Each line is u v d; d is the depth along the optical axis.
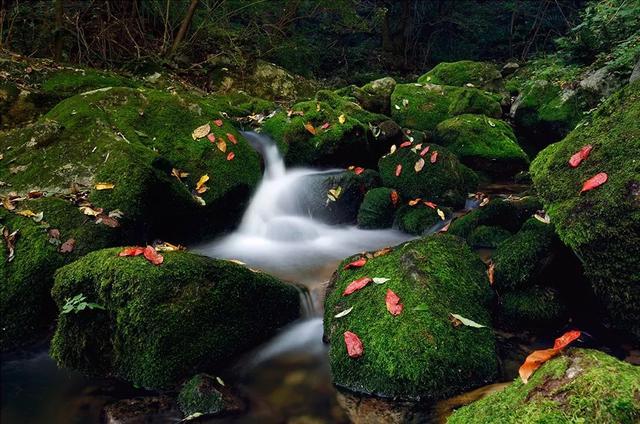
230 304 3.08
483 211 4.46
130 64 8.50
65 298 2.93
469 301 3.00
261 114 7.01
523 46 17.50
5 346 3.15
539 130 7.38
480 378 2.56
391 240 4.92
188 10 9.63
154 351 2.74
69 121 4.72
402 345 2.56
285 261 4.38
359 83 14.73
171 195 4.19
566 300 3.23
